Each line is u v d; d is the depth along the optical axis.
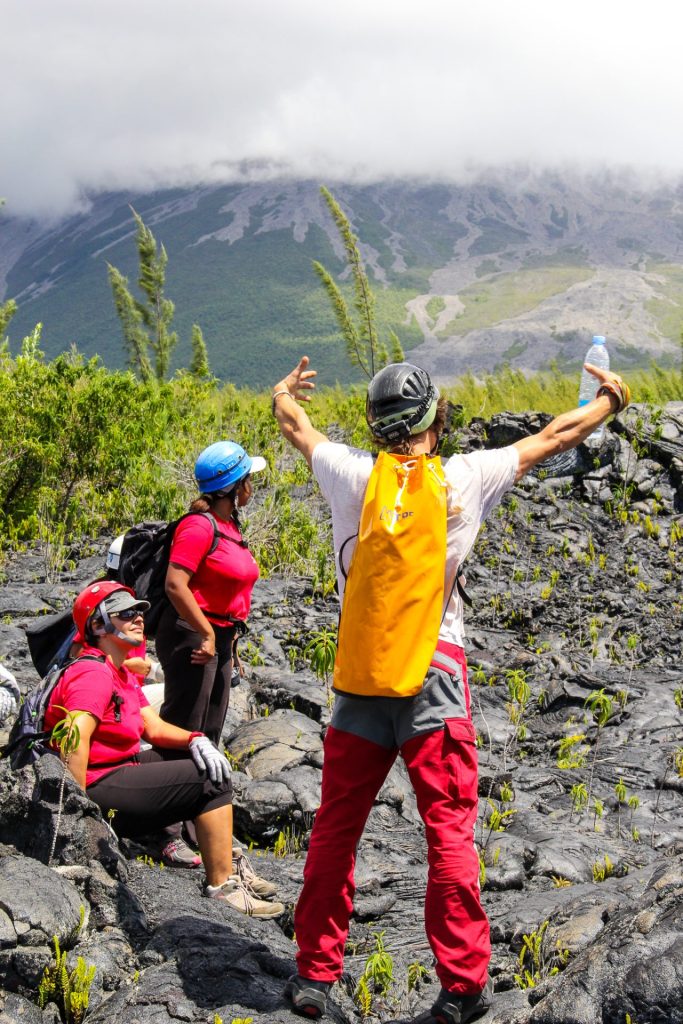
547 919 3.92
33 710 4.14
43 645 4.71
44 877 3.52
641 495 10.79
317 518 11.13
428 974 3.64
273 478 11.59
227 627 4.86
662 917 3.05
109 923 3.57
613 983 2.90
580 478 11.04
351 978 3.63
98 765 4.15
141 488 10.92
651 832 5.55
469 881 2.97
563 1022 2.88
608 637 8.53
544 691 7.31
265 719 6.24
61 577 9.38
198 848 4.54
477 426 12.41
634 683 7.65
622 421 11.40
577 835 5.36
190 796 4.16
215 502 4.85
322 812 3.14
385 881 4.63
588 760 6.53
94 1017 3.16
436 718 3.00
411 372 3.22
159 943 3.50
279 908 4.21
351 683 2.95
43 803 3.82
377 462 3.10
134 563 4.77
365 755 3.09
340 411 14.85
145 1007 3.16
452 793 3.00
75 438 11.20
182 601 4.63
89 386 11.75
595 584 9.41
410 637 2.91
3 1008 3.13
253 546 10.00
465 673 3.17
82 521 10.81
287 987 3.17
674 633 8.59
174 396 14.42
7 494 10.63
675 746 6.68
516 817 5.61
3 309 16.14
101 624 4.20
